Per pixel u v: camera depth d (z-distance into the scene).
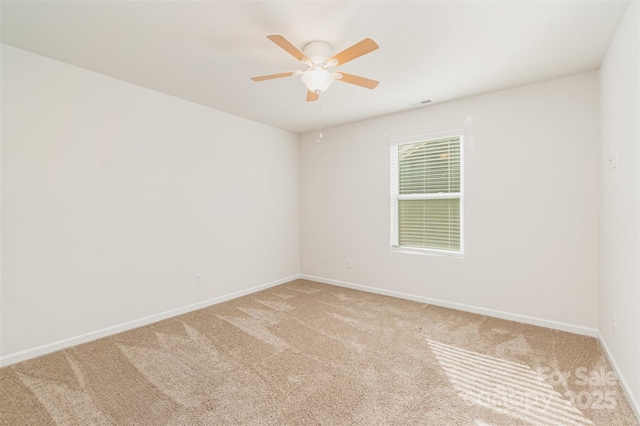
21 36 2.14
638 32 1.65
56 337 2.51
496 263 3.20
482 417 1.70
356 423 1.66
